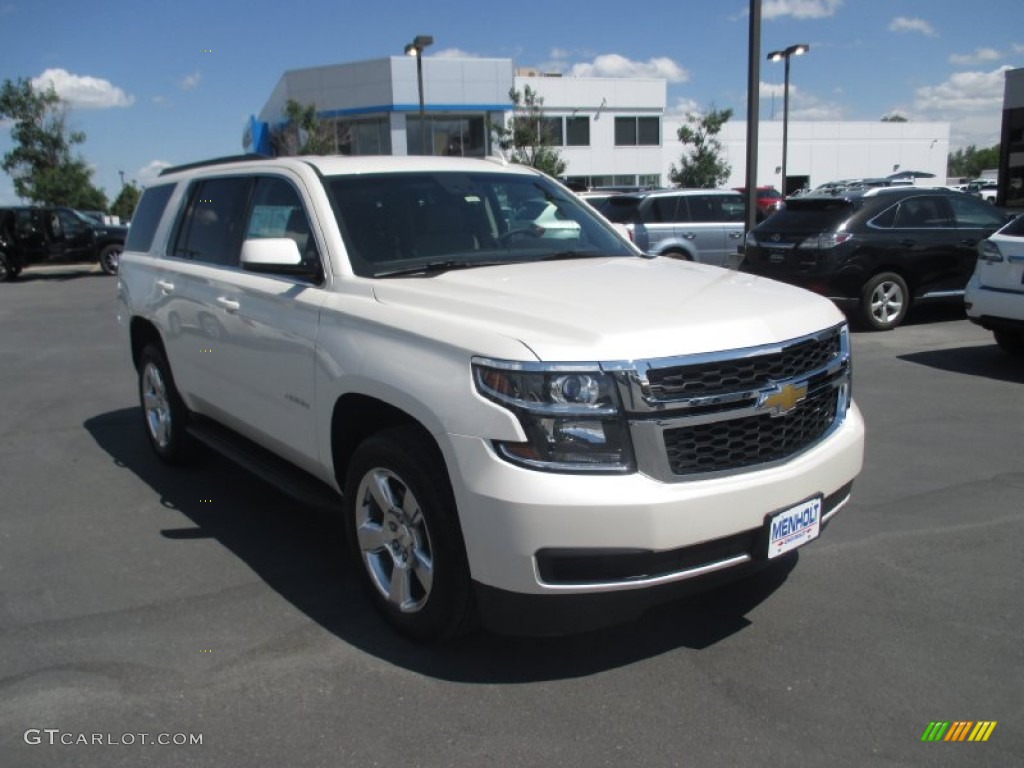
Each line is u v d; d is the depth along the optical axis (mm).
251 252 3697
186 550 4367
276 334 3932
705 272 3912
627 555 2730
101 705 3006
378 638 3428
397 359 3150
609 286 3477
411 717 2898
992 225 10789
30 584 3992
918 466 5391
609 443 2756
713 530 2820
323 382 3574
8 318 14414
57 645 3420
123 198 66188
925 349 9266
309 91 41844
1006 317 8031
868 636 3361
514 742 2754
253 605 3742
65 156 36969
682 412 2805
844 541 4262
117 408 7629
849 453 3322
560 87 44938
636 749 2707
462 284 3523
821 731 2775
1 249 22203
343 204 3965
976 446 5789
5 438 6617
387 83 40188
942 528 4398
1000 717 2838
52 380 8945
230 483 5430
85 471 5730
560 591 2770
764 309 3197
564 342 2807
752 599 3680
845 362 3432
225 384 4578
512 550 2752
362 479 3418
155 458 6004
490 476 2773
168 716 2936
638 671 3145
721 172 39688
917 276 10461
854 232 10078
